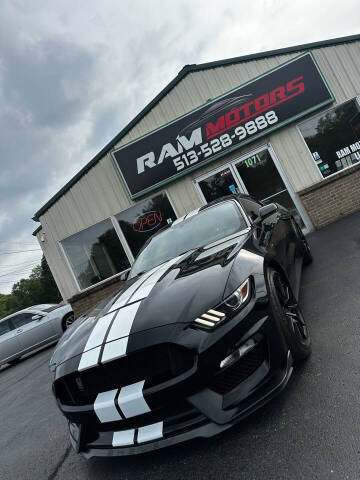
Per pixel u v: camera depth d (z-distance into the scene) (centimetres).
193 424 166
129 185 792
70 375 187
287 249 345
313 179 734
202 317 171
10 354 827
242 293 184
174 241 324
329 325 272
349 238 525
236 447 178
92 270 831
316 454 154
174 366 167
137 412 171
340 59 732
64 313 888
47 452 259
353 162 724
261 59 751
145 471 187
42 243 852
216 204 344
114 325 195
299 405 190
